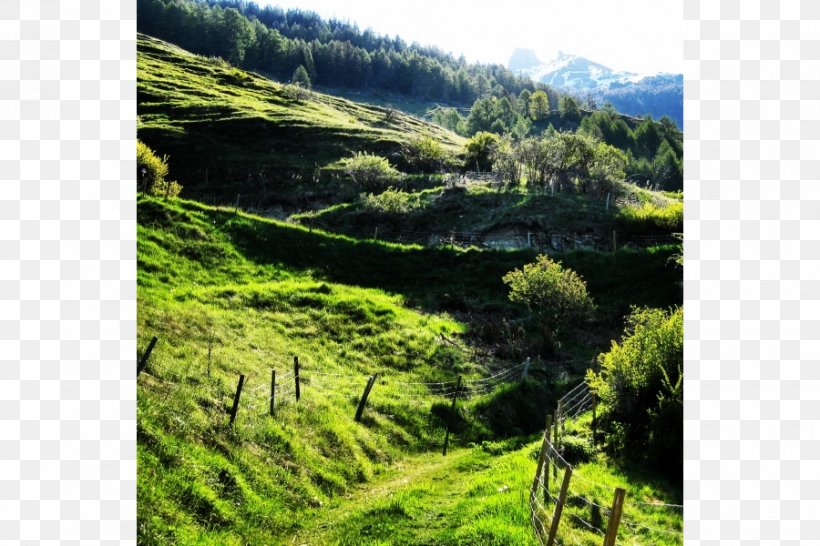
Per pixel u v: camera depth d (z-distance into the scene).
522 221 54.34
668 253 46.06
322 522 14.70
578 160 66.06
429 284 44.84
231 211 45.66
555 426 18.84
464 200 60.31
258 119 90.38
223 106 95.56
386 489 17.83
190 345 22.98
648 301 42.41
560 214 55.75
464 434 24.91
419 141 83.06
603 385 20.28
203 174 73.25
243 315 30.61
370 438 21.36
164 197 44.97
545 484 14.91
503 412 27.30
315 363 27.34
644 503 14.86
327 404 22.17
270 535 13.62
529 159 66.94
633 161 127.88
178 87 105.25
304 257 43.84
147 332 22.50
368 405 24.06
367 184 70.19
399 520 14.18
